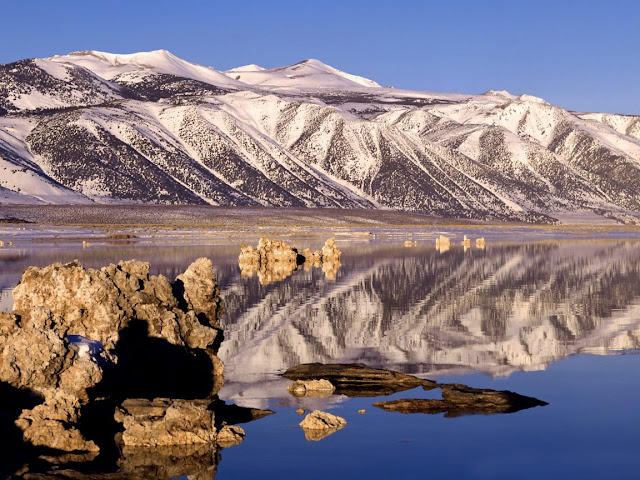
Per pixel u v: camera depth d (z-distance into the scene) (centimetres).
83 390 1650
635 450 1527
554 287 3950
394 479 1402
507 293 3688
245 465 1462
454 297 3531
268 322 2814
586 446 1554
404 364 2170
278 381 1992
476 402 1806
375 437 1602
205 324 2458
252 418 1719
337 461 1478
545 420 1703
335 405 1802
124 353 1912
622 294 3656
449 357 2259
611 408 1781
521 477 1409
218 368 2077
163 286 2216
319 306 3219
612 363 2195
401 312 3059
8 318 1697
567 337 2558
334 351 2328
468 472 1428
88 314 1927
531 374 2073
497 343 2453
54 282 1933
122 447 1533
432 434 1616
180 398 1847
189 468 1444
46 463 1418
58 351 1622
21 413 1548
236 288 3881
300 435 1612
